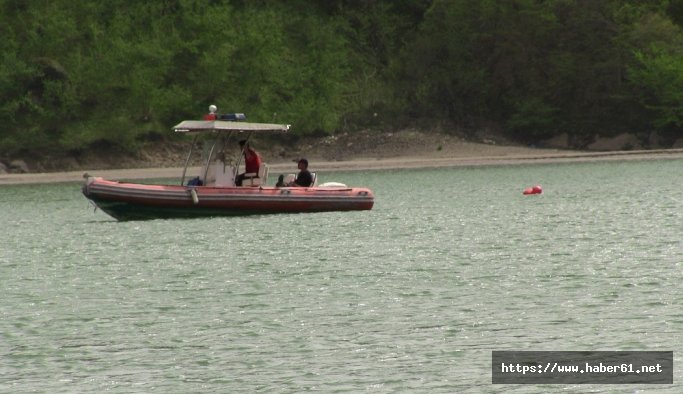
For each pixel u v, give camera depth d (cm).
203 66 18988
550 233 7394
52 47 18538
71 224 8788
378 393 3422
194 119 18650
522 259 6088
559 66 19975
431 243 6925
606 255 6172
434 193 11556
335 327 4312
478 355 3828
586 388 3428
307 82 19875
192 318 4553
